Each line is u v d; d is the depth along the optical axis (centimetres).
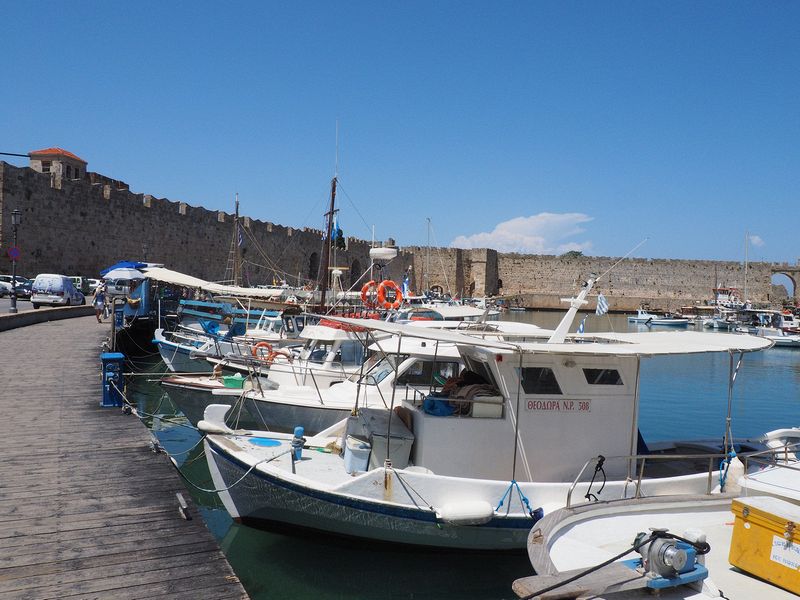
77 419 1166
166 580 589
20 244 3238
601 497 831
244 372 1642
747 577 615
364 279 7050
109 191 3859
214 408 1019
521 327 1455
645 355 841
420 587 812
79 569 601
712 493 839
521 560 841
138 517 724
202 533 688
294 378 1502
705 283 8681
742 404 2250
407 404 920
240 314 2627
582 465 883
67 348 2081
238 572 826
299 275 5741
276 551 886
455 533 807
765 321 5406
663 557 532
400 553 836
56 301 3173
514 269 9050
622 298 8450
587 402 887
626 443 903
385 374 1195
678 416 2023
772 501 631
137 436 1059
